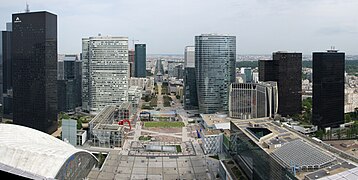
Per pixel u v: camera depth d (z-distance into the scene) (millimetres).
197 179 181000
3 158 137375
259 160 154500
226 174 168625
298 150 140250
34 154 139500
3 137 160000
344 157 137500
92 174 185875
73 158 149875
